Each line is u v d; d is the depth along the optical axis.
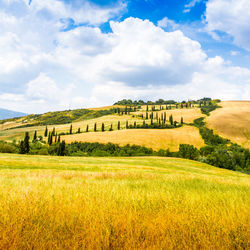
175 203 3.68
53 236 2.30
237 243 2.40
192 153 82.81
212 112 188.38
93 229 2.39
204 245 2.26
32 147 89.38
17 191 4.10
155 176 11.55
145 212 3.16
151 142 110.38
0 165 21.58
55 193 4.03
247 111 177.50
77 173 12.87
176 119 171.75
